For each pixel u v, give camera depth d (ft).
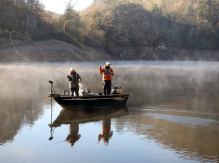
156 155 16.96
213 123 24.61
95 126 23.72
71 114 28.48
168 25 436.76
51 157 16.67
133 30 355.36
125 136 20.84
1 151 17.66
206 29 436.76
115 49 303.27
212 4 496.64
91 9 345.72
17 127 23.31
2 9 208.44
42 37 237.66
